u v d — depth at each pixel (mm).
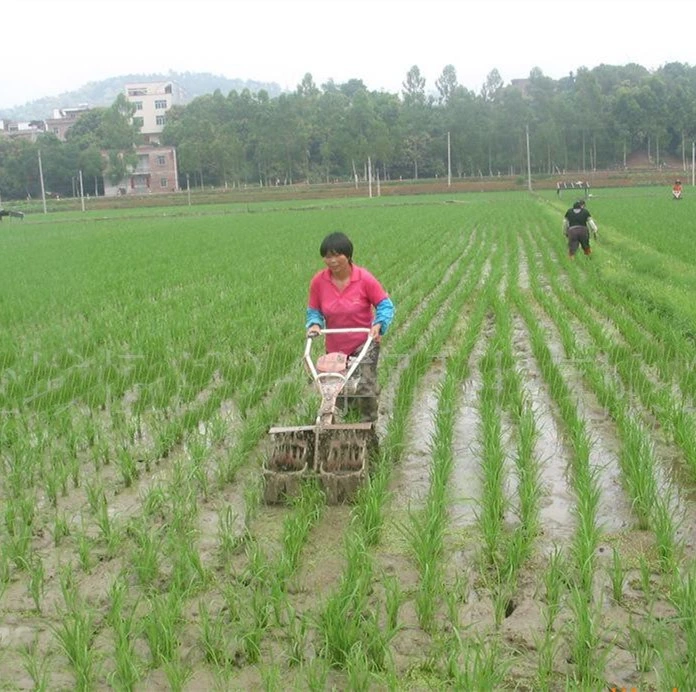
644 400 8203
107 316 13508
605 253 20781
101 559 5250
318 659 3988
